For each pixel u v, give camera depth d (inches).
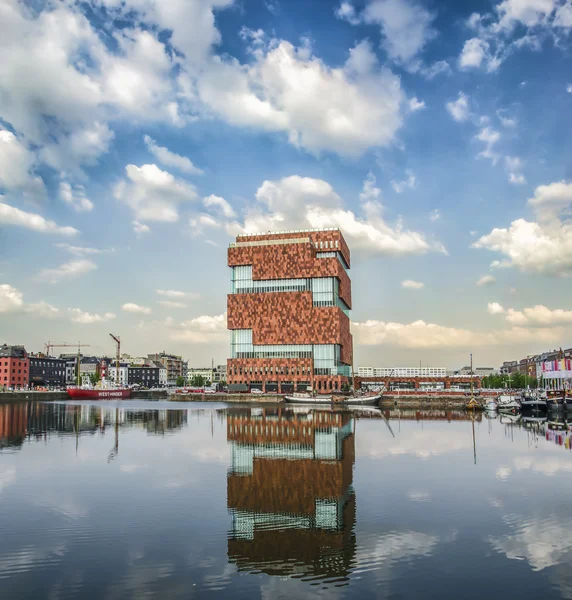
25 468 1732.3
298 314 7815.0
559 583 824.3
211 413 4525.1
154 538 1031.0
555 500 1289.4
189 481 1526.8
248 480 1537.9
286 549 969.5
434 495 1346.0
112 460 1893.5
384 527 1091.3
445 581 832.9
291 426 3228.3
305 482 1508.4
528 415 4419.3
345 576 855.7
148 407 5541.3
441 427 3161.9
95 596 788.0
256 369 7824.8
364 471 1672.0
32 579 847.1
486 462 1830.7
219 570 880.3
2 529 1084.5
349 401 5930.1
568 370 6496.1
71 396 7869.1
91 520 1143.6
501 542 998.4
